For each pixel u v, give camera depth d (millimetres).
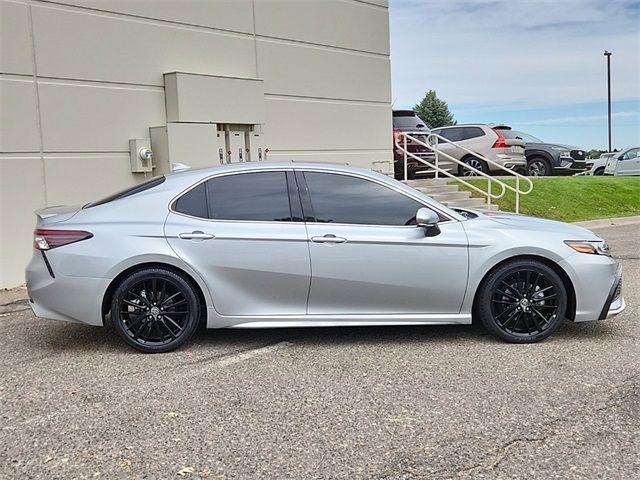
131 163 9477
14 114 8156
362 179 5465
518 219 5789
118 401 4289
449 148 18203
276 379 4656
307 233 5258
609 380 4547
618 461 3393
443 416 3973
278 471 3340
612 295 5434
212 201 5359
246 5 10953
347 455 3500
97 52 9016
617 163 22141
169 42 9891
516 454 3484
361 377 4672
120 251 5141
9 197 8156
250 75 11094
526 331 5445
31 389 4527
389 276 5289
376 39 13445
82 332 5988
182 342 5316
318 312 5348
